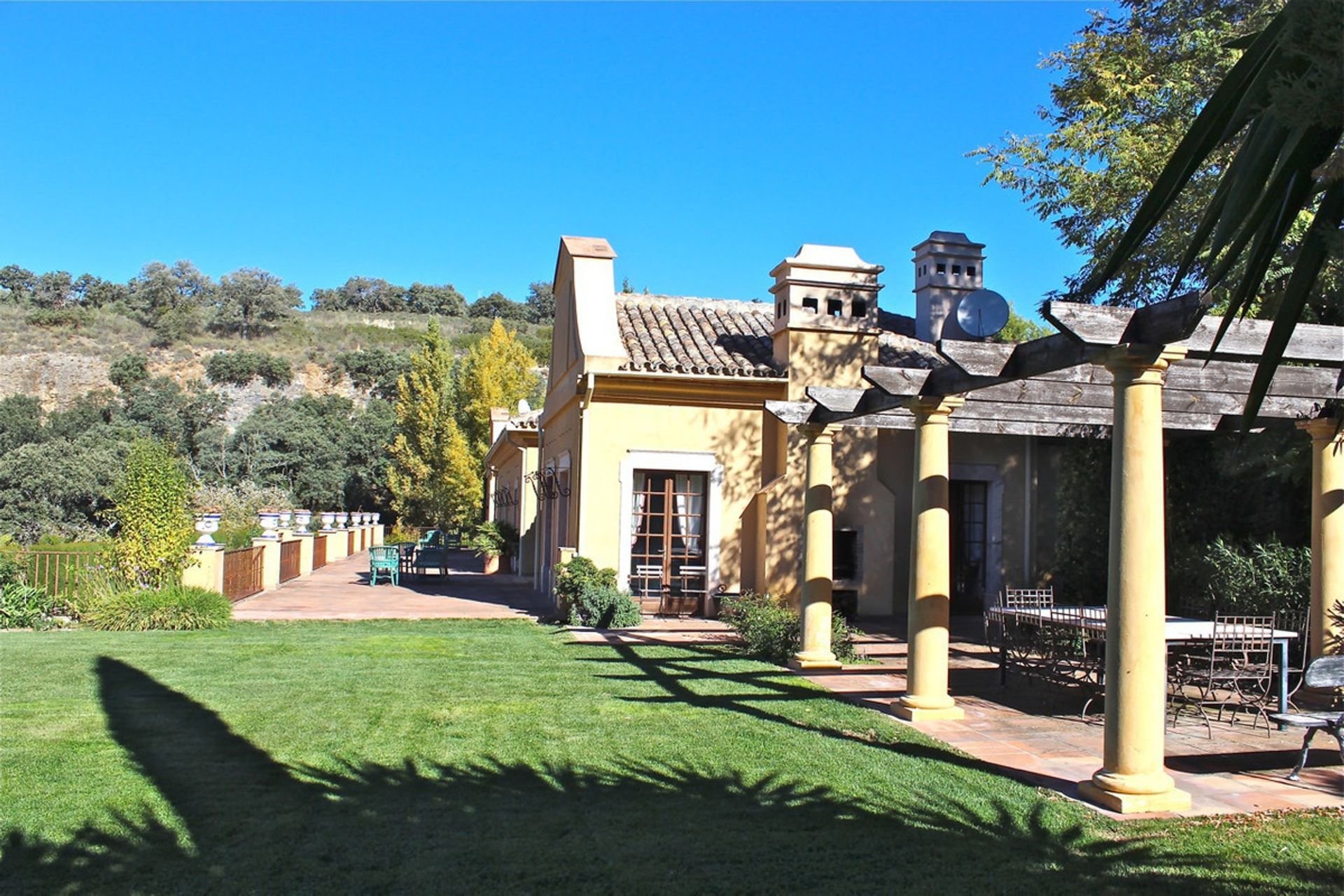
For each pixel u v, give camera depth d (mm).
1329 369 9078
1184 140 2840
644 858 4996
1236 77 2779
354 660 10766
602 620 13945
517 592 19359
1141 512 6082
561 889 4598
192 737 7223
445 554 21938
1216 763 7230
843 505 15312
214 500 33219
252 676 9695
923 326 18000
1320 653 9258
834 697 9367
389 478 42125
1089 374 9148
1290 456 11344
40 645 11570
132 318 71625
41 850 4941
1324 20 2451
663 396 14883
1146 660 6066
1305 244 2701
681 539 15281
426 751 6961
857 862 5008
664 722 8031
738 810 5805
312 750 6922
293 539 21469
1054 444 16625
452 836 5270
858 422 11008
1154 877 4855
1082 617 9500
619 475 14781
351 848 5055
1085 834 5520
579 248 15805
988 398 9227
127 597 13367
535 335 82062
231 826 5348
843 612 15195
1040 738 7910
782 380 14789
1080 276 15227
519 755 6906
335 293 90375
